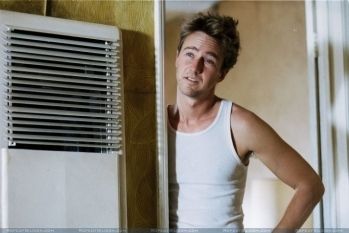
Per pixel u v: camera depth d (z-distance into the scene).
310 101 3.05
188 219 2.81
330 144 3.05
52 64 2.63
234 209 2.83
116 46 2.77
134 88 2.86
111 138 2.71
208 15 2.91
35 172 2.53
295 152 2.98
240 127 2.89
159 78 2.85
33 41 2.62
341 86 3.10
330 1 3.15
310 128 3.04
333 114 3.08
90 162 2.62
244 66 2.95
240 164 2.86
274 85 2.99
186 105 2.86
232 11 2.95
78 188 2.59
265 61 2.98
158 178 2.82
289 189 2.93
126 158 2.81
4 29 2.56
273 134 2.95
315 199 2.94
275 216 2.88
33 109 2.58
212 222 2.81
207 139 2.85
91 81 2.70
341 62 3.12
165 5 2.88
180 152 2.84
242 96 2.92
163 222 2.78
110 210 2.63
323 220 3.01
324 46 3.11
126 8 2.89
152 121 2.87
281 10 3.06
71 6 2.80
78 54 2.69
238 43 2.95
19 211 2.48
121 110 2.76
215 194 2.82
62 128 2.65
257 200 2.87
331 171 3.04
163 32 2.87
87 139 2.67
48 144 2.59
